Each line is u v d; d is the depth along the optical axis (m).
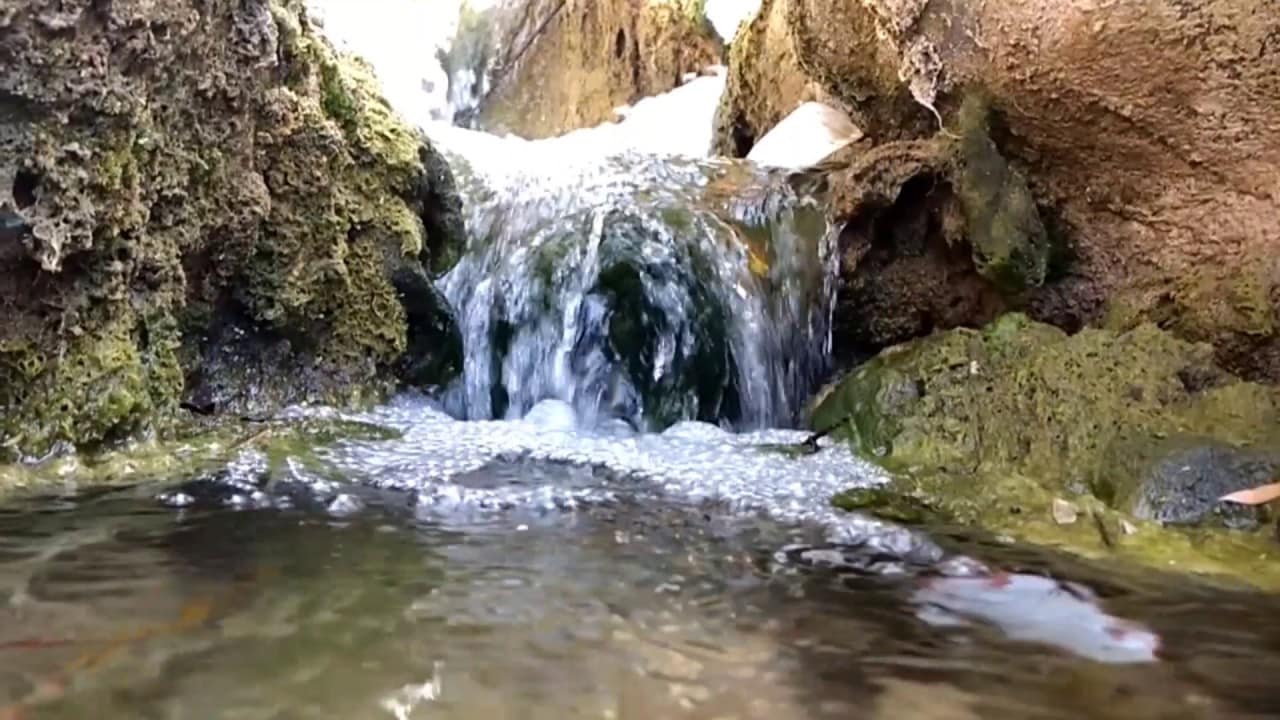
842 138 6.72
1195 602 2.77
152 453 3.78
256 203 4.27
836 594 2.72
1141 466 3.72
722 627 2.44
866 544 3.21
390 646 2.22
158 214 3.95
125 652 2.12
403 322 4.92
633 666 2.18
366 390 4.82
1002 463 4.18
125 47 3.57
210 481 3.53
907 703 2.06
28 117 3.37
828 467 4.25
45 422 3.61
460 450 4.20
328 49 4.84
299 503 3.33
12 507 3.16
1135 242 4.87
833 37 5.79
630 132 9.02
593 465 4.12
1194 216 4.65
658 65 10.09
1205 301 4.54
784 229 5.50
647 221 5.39
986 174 4.96
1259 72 4.18
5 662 2.05
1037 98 4.78
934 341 4.89
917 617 2.57
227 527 3.04
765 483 3.94
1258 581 2.97
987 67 4.84
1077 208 5.04
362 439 4.22
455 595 2.55
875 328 5.49
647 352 5.38
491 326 5.33
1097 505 3.63
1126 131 4.67
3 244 3.40
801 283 5.43
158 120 3.85
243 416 4.38
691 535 3.22
